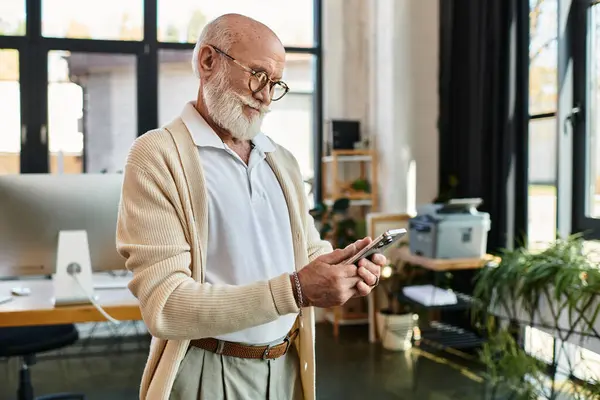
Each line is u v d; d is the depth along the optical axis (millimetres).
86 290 2320
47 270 2369
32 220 2316
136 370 4254
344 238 5262
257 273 1575
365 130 5879
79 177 2391
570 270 3074
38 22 5238
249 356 1570
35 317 2250
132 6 5441
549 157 4082
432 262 4039
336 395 3781
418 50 5379
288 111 5895
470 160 4723
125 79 5469
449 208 4105
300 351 1728
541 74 4137
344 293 1375
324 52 5820
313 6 5887
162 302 1368
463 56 4848
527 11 4180
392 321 4738
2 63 5211
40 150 5285
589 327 2863
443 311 4973
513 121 4230
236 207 1570
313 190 5945
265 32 1541
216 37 1534
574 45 3844
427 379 4043
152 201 1455
